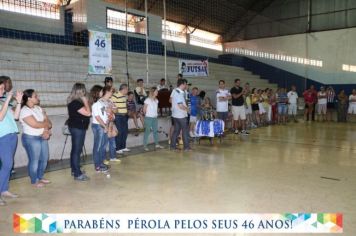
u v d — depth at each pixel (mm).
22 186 4297
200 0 14953
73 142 4547
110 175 4828
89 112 4574
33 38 10461
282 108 11930
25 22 10242
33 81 7375
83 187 4242
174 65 13117
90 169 5234
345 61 14266
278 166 5340
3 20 9672
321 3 14883
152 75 10938
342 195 3889
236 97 8938
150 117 6777
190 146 7305
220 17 16562
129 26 12773
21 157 5418
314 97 12938
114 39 11984
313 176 4730
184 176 4742
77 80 8703
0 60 7551
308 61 15406
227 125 9883
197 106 7922
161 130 8164
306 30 15406
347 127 10867
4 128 3605
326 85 14875
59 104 7410
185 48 15750
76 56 9828
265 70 17016
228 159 5902
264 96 11391
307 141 7914
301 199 3746
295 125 11453
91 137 6590
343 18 14305
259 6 16828
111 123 5430
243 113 9062
